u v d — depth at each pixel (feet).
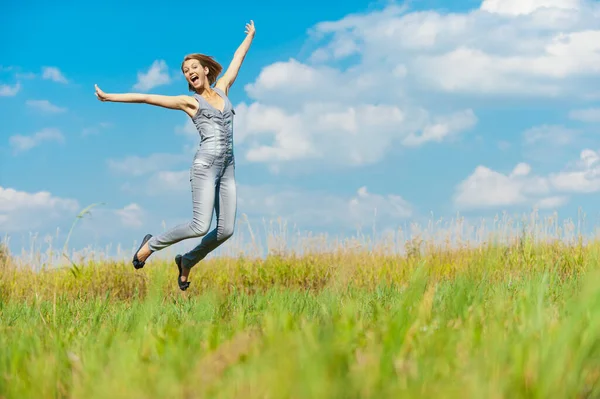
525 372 5.48
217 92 20.31
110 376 6.29
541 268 24.25
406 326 7.28
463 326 8.14
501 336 6.82
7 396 6.45
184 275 21.59
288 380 5.35
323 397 5.07
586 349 5.90
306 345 6.06
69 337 9.75
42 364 7.10
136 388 5.75
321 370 5.25
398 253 32.58
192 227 19.81
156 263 30.42
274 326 7.93
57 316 14.25
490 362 5.80
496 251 12.61
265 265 31.14
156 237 20.76
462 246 30.35
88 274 28.30
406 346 6.92
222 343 7.97
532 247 27.20
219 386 5.85
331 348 5.92
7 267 29.32
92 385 6.14
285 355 5.75
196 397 5.70
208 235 20.75
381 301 14.11
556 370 5.32
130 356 6.81
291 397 5.25
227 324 10.55
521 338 6.66
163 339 8.09
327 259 31.89
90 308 16.57
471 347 6.84
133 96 19.04
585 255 25.31
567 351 5.82
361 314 10.59
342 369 5.84
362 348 7.29
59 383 6.74
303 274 28.86
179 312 14.57
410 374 6.00
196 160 19.76
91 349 7.89
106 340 8.53
